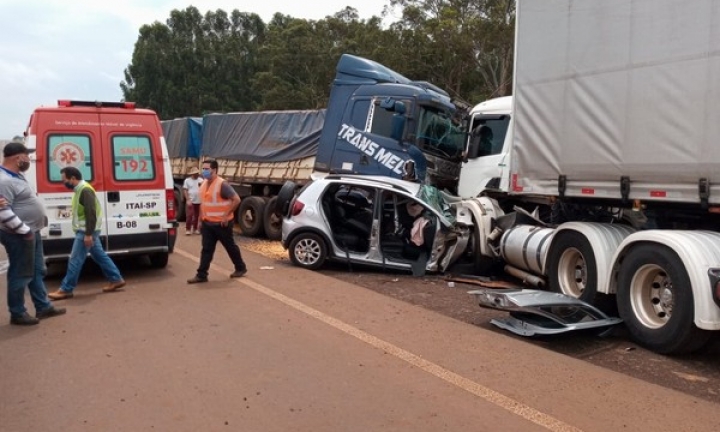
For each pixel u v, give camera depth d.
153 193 8.46
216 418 3.88
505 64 27.64
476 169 9.66
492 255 8.96
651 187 5.93
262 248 11.63
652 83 5.83
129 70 54.56
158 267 9.17
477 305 7.19
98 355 5.09
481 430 3.75
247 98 54.12
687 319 5.25
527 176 7.50
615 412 4.07
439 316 6.54
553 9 7.01
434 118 10.34
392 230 9.25
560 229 7.09
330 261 9.58
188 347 5.31
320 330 5.87
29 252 5.94
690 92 5.48
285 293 7.46
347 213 9.43
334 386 4.44
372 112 10.37
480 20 27.31
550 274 7.33
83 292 7.51
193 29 54.59
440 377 4.66
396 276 8.91
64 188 7.81
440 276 8.95
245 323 6.09
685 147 5.54
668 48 5.68
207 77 53.44
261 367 4.82
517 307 5.77
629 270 5.91
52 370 4.73
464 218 9.18
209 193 8.02
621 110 6.18
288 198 9.86
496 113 9.45
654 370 5.15
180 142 17.50
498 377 4.70
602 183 6.49
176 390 4.34
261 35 56.44
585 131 6.62
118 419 3.85
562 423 3.87
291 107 39.19
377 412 4.00
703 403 4.29
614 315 6.70
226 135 14.88
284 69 40.69
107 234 8.12
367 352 5.23
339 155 10.65
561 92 6.93
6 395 4.23
